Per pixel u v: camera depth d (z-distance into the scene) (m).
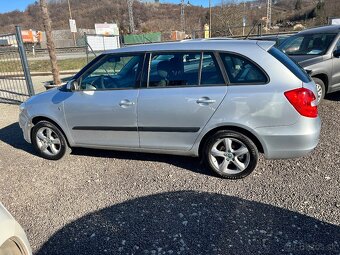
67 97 4.27
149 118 3.86
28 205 3.46
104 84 4.11
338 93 7.71
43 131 4.61
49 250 2.74
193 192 3.55
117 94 3.98
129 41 34.16
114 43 19.02
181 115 3.71
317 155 4.31
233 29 30.30
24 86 11.07
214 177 3.87
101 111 4.07
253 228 2.89
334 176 3.73
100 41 18.67
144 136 3.98
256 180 3.74
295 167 4.02
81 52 30.31
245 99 3.46
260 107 3.42
